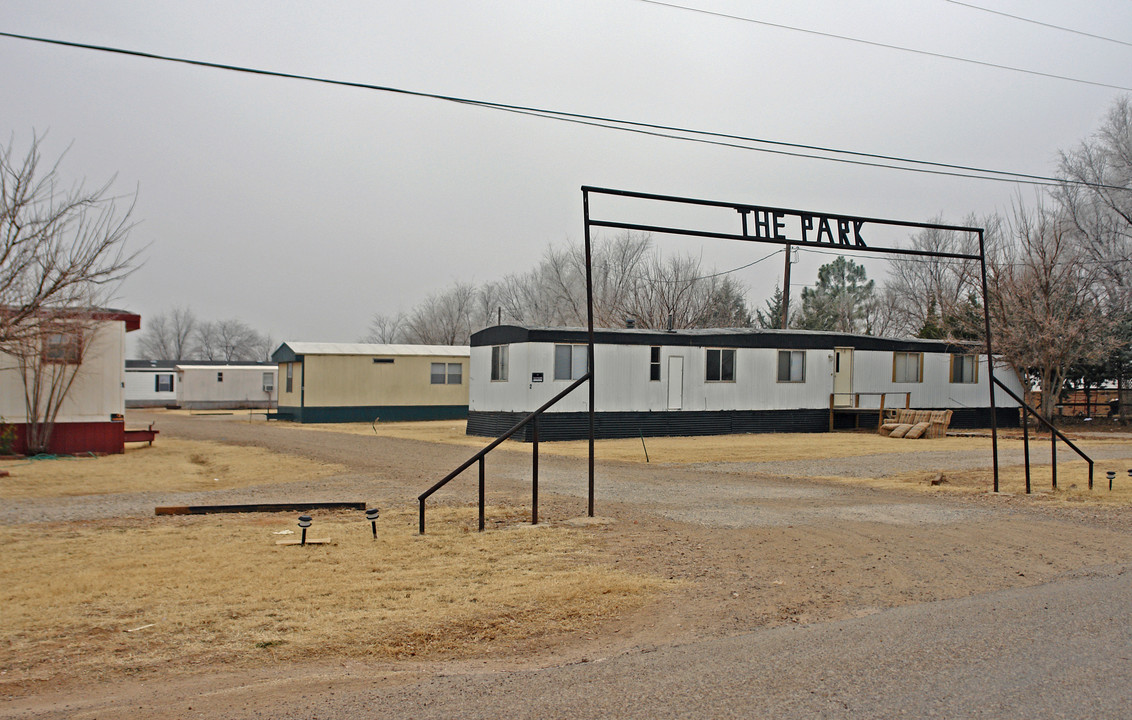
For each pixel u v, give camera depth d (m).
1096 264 31.88
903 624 6.04
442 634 6.05
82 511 11.89
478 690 4.77
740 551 8.88
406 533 9.98
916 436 24.48
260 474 16.22
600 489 13.92
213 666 5.35
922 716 4.16
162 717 4.41
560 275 51.00
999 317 29.16
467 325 65.44
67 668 5.30
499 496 13.08
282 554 8.77
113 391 20.56
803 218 11.66
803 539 9.52
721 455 19.81
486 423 25.27
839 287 56.81
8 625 6.25
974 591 7.21
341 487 14.35
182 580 7.61
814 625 6.12
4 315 16.78
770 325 51.44
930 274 51.00
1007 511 11.59
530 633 6.09
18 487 14.41
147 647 5.74
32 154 16.83
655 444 22.53
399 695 4.71
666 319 45.47
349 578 7.71
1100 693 4.46
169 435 25.92
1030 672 4.83
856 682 4.71
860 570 8.01
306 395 33.22
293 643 5.82
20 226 16.72
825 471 16.73
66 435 19.64
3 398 19.39
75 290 18.34
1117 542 9.40
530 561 8.44
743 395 26.14
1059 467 17.31
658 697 4.54
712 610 6.63
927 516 11.15
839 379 28.25
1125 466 17.31
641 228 10.95
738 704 4.39
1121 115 32.84
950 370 30.03
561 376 23.50
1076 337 28.08
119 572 7.90
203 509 11.70
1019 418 31.16
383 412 34.72
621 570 8.01
